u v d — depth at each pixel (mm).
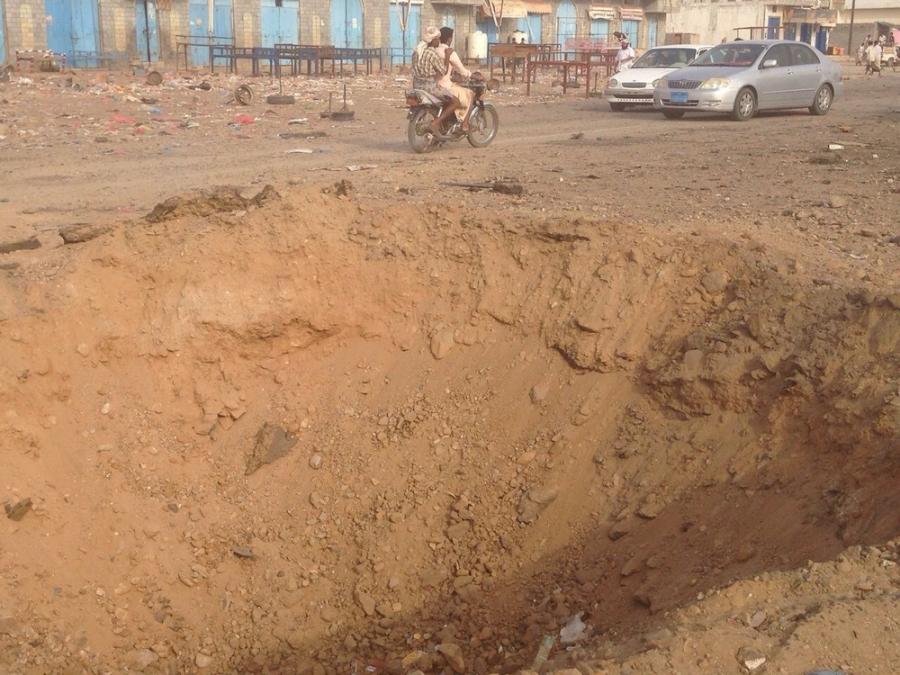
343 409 6633
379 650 5504
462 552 5891
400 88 26891
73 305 6160
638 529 5500
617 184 9906
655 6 44438
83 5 29672
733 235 7016
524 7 39312
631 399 6059
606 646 3934
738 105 17719
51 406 5898
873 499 4672
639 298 6309
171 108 19750
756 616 3807
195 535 6035
